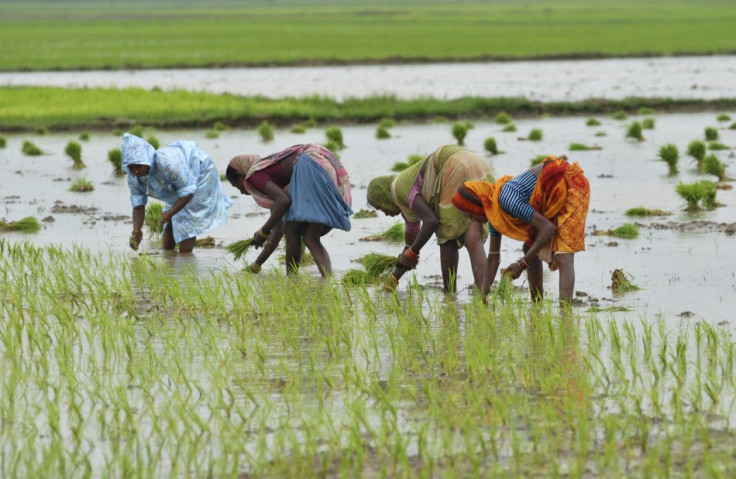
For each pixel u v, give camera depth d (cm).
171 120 9662
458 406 2161
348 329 2808
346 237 4312
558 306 2950
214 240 4319
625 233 4134
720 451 1891
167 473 1861
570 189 2894
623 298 3097
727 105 10581
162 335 2781
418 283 3425
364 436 2008
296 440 1989
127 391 2314
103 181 6256
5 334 2786
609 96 11575
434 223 3162
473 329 2733
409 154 7344
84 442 2016
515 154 7119
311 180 3422
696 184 4881
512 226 2950
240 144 8156
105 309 3059
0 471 1881
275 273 3562
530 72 15350
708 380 2292
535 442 1923
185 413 2150
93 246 4172
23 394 2298
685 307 2967
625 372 2372
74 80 14638
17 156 7600
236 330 2800
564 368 2394
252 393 2281
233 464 1888
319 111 10038
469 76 14700
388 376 2377
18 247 3909
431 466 1819
